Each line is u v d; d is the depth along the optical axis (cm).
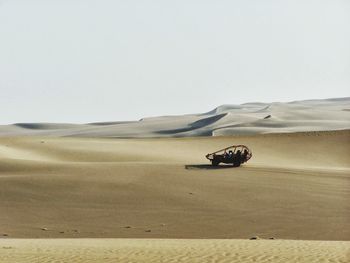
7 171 5484
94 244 2633
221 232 3584
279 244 2505
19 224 3869
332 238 3384
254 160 7388
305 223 3756
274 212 4038
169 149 8169
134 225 3797
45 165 5631
